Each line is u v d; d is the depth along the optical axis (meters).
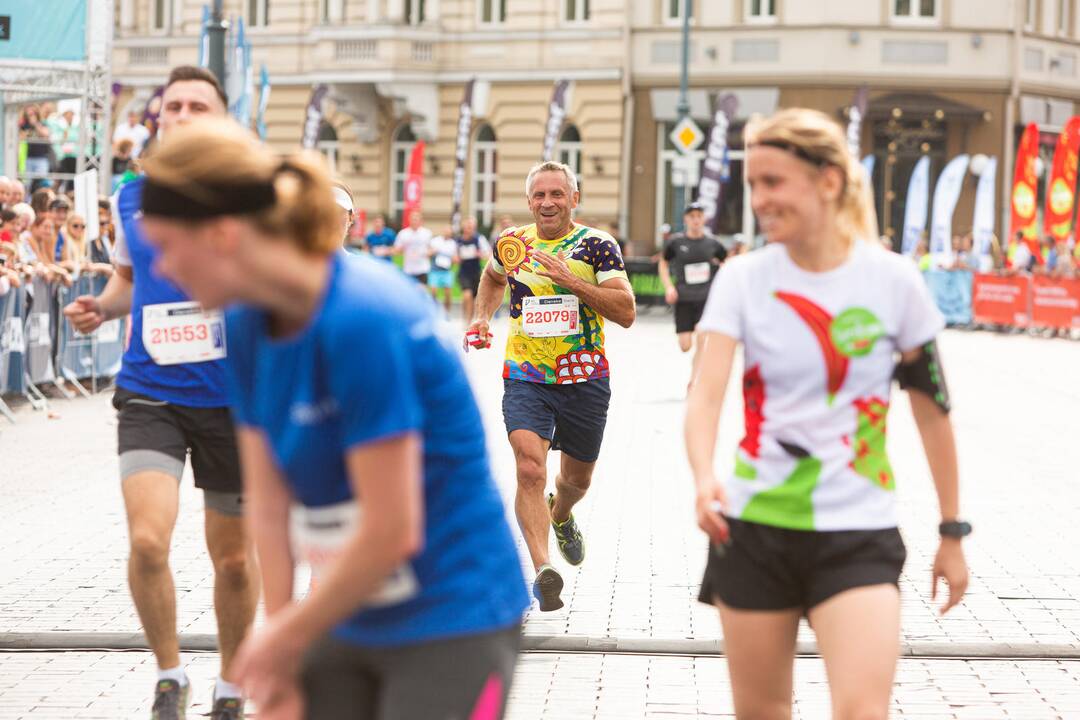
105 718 8.74
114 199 8.29
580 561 12.49
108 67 32.75
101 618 10.99
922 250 52.94
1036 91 64.62
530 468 11.20
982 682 9.59
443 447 4.77
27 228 24.89
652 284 59.00
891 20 63.19
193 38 69.94
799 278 6.08
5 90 32.97
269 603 5.02
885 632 5.80
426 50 66.75
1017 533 14.52
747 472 6.11
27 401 25.97
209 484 8.10
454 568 4.81
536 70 65.88
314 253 4.49
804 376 6.04
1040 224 65.00
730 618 6.10
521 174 66.38
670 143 65.25
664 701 9.12
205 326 8.01
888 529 6.02
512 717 8.78
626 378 31.53
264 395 4.63
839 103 63.41
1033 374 33.53
